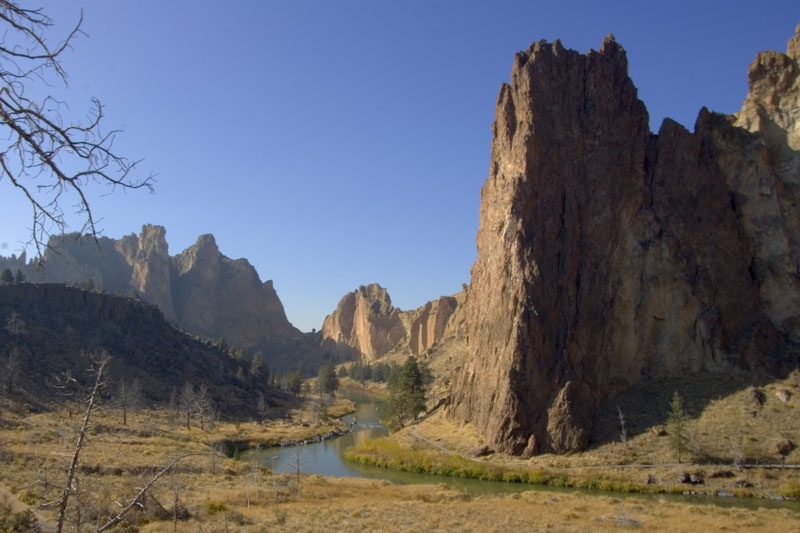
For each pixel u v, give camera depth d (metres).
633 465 69.88
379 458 84.06
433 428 100.81
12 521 23.55
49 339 126.44
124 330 151.50
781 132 103.44
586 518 43.34
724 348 87.69
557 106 99.56
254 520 38.94
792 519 44.41
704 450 70.12
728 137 102.06
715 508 49.72
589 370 85.19
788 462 65.38
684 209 96.12
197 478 58.75
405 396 119.19
